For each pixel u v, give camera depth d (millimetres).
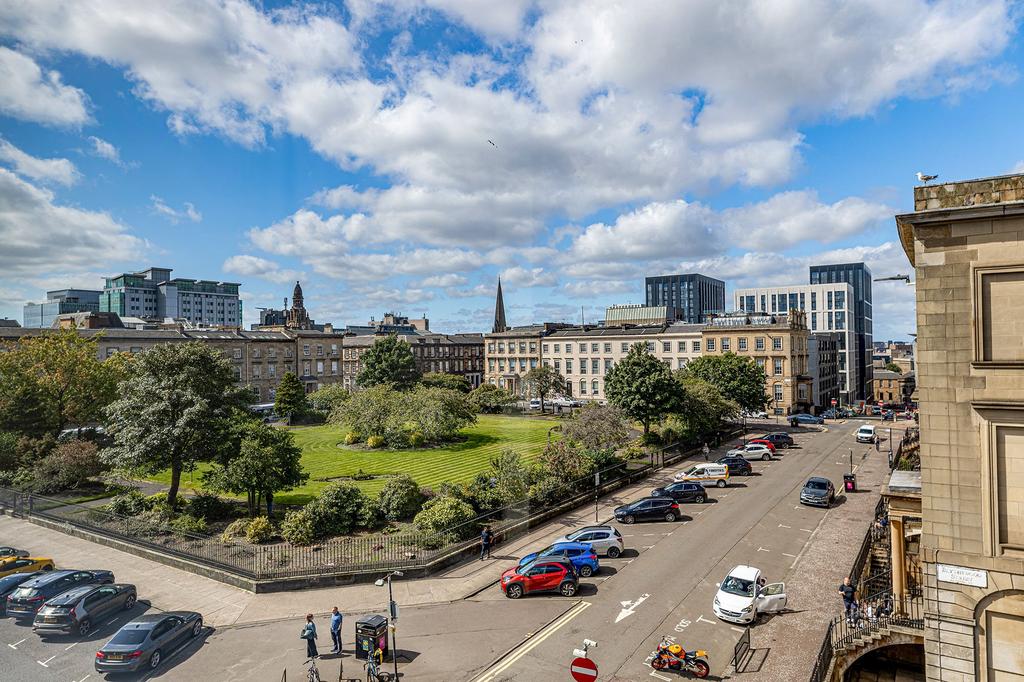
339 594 25625
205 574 27578
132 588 24359
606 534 30344
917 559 24984
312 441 61500
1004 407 14391
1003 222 14578
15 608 22797
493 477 38281
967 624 14867
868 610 22031
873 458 56406
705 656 19078
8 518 37125
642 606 24375
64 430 52031
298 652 20688
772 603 23656
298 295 148250
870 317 178875
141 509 33781
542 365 100812
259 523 30312
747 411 74062
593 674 14422
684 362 94812
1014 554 14367
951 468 15094
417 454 53719
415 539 29469
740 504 40062
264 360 98938
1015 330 14547
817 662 18672
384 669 19594
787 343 87125
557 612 23844
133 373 38875
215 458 36219
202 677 19078
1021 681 14344
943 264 15195
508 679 18969
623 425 49812
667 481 46688
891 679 22188
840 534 33406
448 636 21875
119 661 18719
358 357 126625
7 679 18922
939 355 15234
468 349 140000
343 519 31609
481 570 28359
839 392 130625
